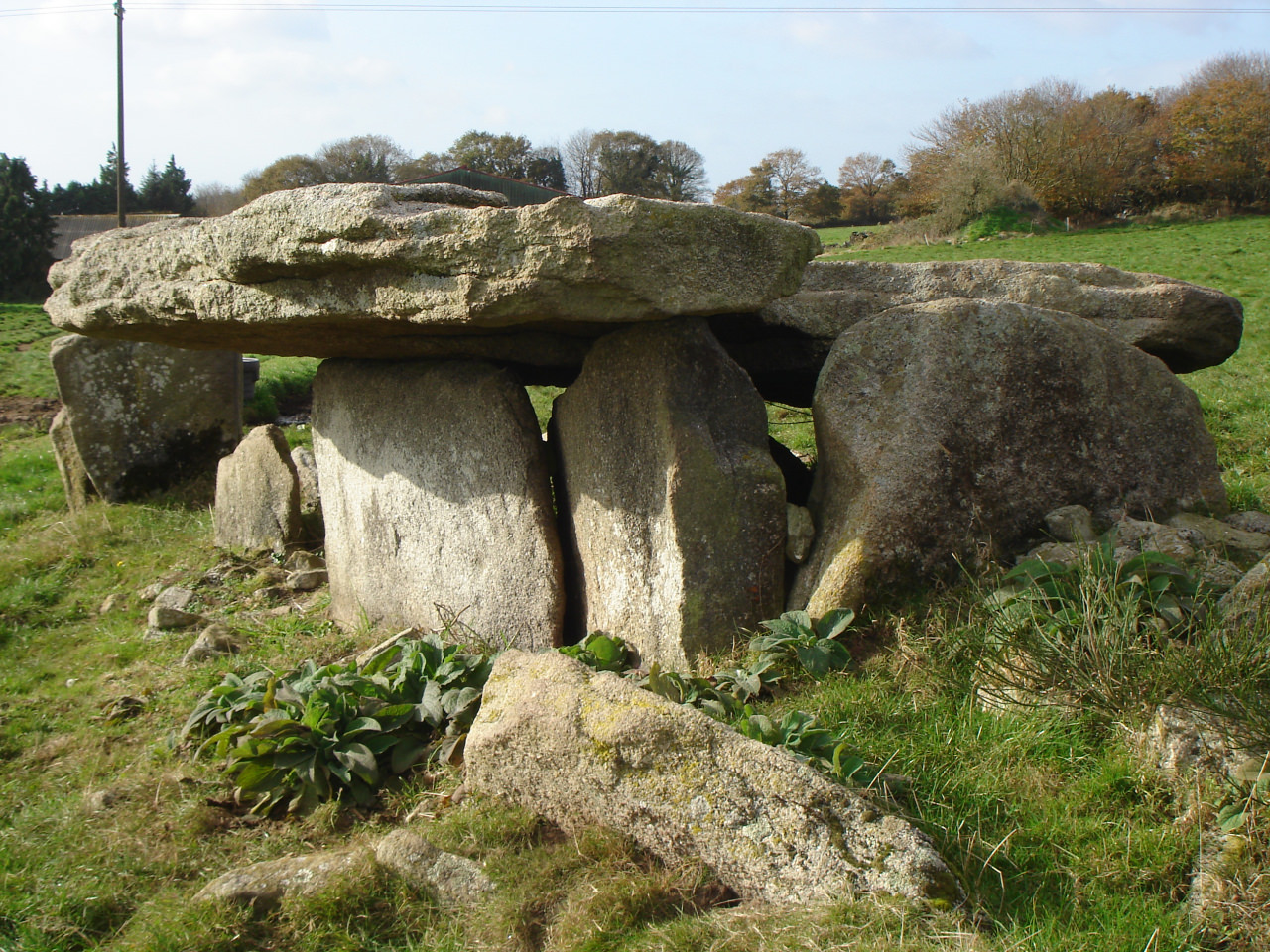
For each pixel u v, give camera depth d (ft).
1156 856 8.22
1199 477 14.43
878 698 10.98
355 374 16.81
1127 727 9.46
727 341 16.48
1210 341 16.25
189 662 15.70
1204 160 108.88
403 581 16.24
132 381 25.84
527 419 14.69
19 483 30.48
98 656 16.46
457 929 8.52
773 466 13.12
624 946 7.87
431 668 12.23
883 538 12.29
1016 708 10.22
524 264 10.62
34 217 108.06
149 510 24.86
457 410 15.07
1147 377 14.34
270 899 9.12
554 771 9.09
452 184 12.77
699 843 8.35
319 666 15.06
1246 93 108.37
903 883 7.77
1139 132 115.65
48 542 23.02
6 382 50.67
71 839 10.51
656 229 10.76
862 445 12.84
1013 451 13.32
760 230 11.72
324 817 10.42
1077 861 8.36
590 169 112.47
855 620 12.23
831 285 17.10
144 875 9.89
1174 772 8.91
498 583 14.84
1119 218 112.68
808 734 9.87
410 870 9.12
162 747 12.43
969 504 12.87
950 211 109.29
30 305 84.94
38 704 14.83
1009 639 10.73
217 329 14.49
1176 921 7.60
